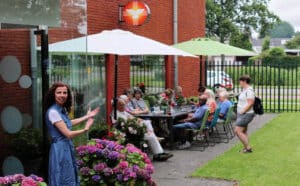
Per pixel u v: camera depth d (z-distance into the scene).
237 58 58.03
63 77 8.46
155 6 18.33
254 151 12.44
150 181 7.29
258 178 9.59
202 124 12.88
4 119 8.01
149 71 17.94
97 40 11.43
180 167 10.66
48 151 7.75
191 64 22.48
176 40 20.16
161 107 13.96
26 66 8.09
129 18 14.95
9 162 8.02
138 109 13.49
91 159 7.27
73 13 8.67
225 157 11.66
